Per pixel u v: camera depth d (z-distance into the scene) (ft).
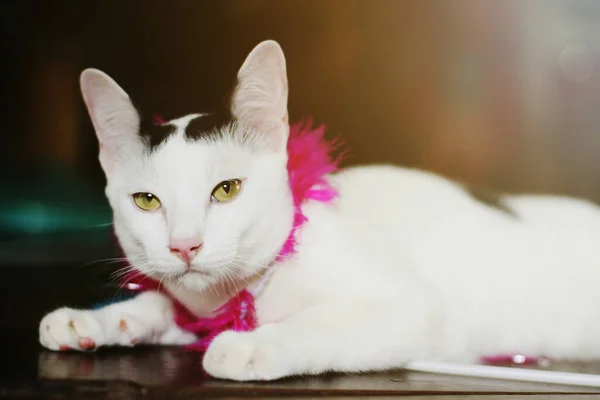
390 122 15.69
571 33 15.52
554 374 4.50
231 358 3.94
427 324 4.56
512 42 15.64
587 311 5.48
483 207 5.67
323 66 15.55
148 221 4.45
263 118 4.64
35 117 14.10
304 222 4.68
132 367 4.46
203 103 14.94
